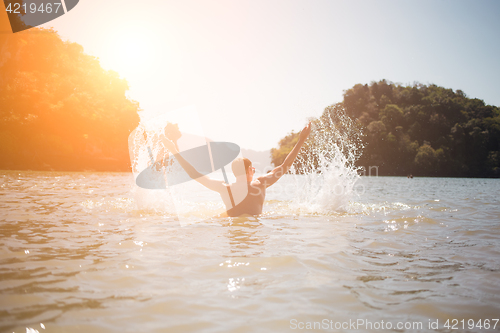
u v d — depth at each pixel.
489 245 3.16
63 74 41.12
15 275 2.04
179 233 3.44
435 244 3.18
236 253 2.70
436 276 2.24
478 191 11.95
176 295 1.84
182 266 2.34
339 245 3.06
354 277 2.20
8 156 31.33
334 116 36.97
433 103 61.75
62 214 4.48
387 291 1.96
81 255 2.53
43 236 3.13
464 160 58.00
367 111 61.12
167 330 1.46
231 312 1.66
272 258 2.57
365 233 3.64
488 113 63.38
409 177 36.94
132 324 1.50
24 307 1.60
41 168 32.47
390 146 55.16
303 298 1.84
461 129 58.59
